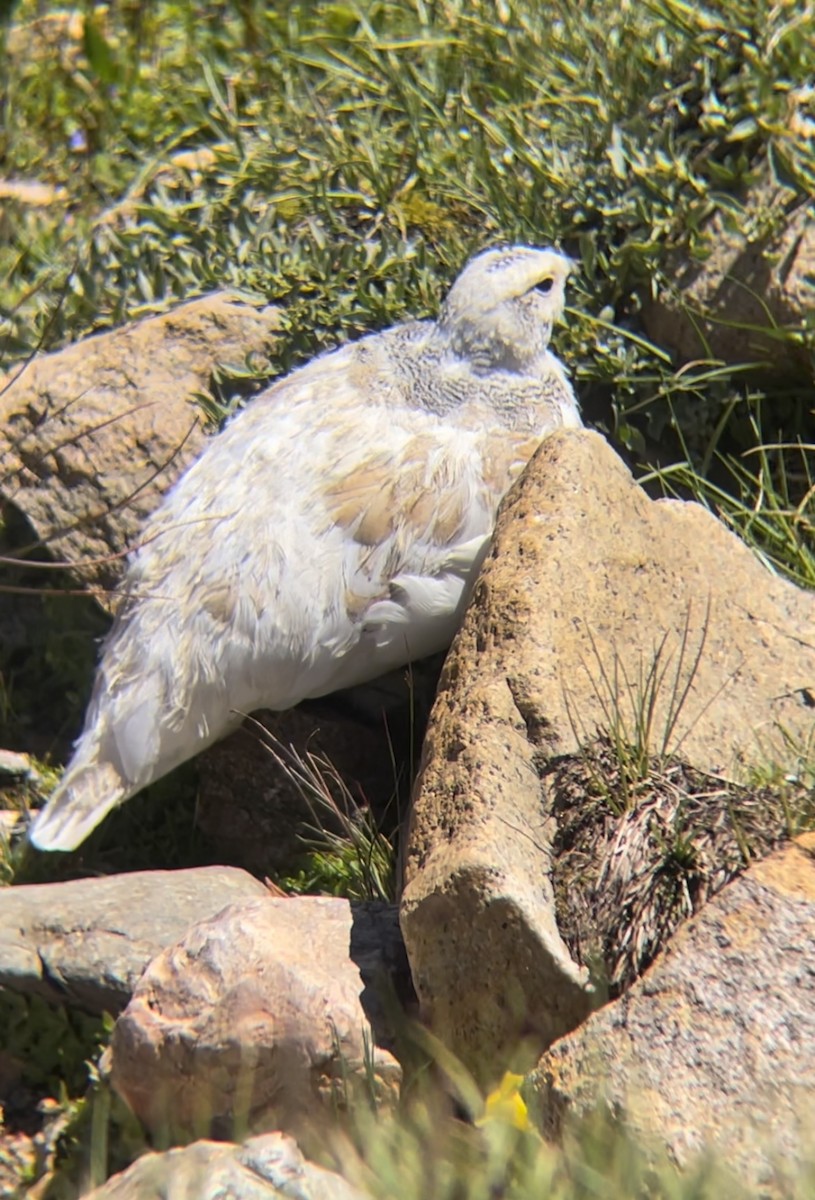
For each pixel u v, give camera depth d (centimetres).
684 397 988
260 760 863
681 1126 573
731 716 745
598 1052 597
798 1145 562
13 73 1032
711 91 1022
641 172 1008
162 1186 613
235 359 1015
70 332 1093
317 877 827
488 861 639
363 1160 623
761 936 606
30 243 1166
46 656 990
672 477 977
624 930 646
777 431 988
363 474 836
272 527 826
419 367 880
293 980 664
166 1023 675
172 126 1251
